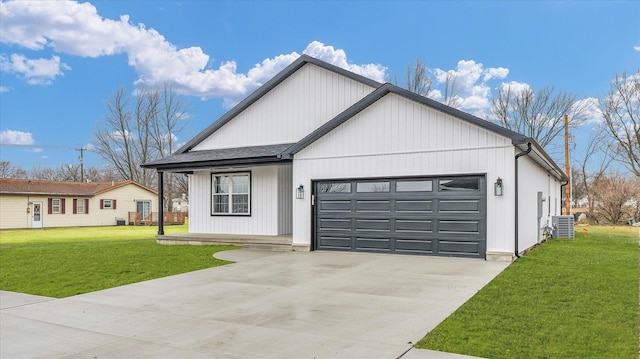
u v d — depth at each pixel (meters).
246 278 8.77
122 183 38.59
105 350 4.72
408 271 9.16
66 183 37.12
